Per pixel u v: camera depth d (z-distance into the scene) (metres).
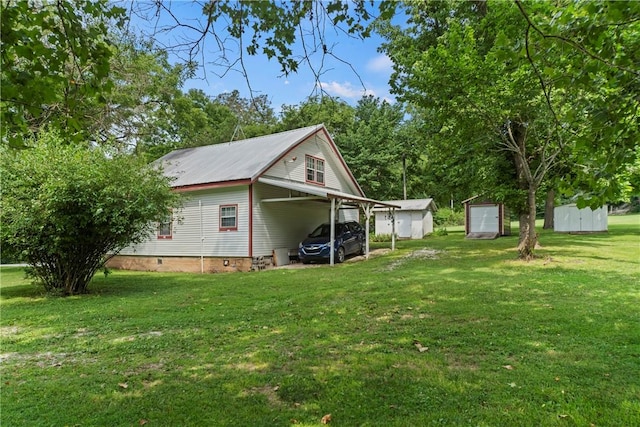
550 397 3.15
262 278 10.79
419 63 11.09
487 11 9.91
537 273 9.31
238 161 15.29
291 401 3.27
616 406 2.97
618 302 6.25
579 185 2.93
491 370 3.75
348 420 2.92
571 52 2.70
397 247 19.52
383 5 2.80
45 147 8.65
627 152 2.51
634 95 2.40
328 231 15.41
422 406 3.08
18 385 3.75
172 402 3.32
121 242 9.59
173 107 21.48
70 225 8.55
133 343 5.05
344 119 31.02
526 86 9.25
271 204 14.57
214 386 3.63
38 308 7.42
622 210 47.81
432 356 4.16
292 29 2.96
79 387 3.68
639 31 2.49
